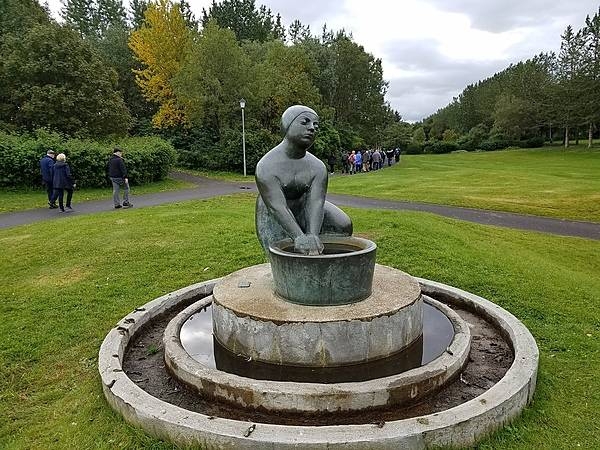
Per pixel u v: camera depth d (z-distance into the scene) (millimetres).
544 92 53562
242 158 26609
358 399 2988
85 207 13156
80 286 6137
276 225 4359
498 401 2918
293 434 2604
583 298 5691
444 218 10797
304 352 3350
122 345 3941
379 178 22781
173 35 31297
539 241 9445
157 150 20312
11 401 3623
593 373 3826
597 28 42688
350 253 3521
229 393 3121
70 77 23375
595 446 2900
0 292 6023
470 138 64562
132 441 2869
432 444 2656
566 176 22172
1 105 23234
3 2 28031
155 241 8188
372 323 3389
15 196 15062
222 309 3678
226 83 27484
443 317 4406
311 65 37312
